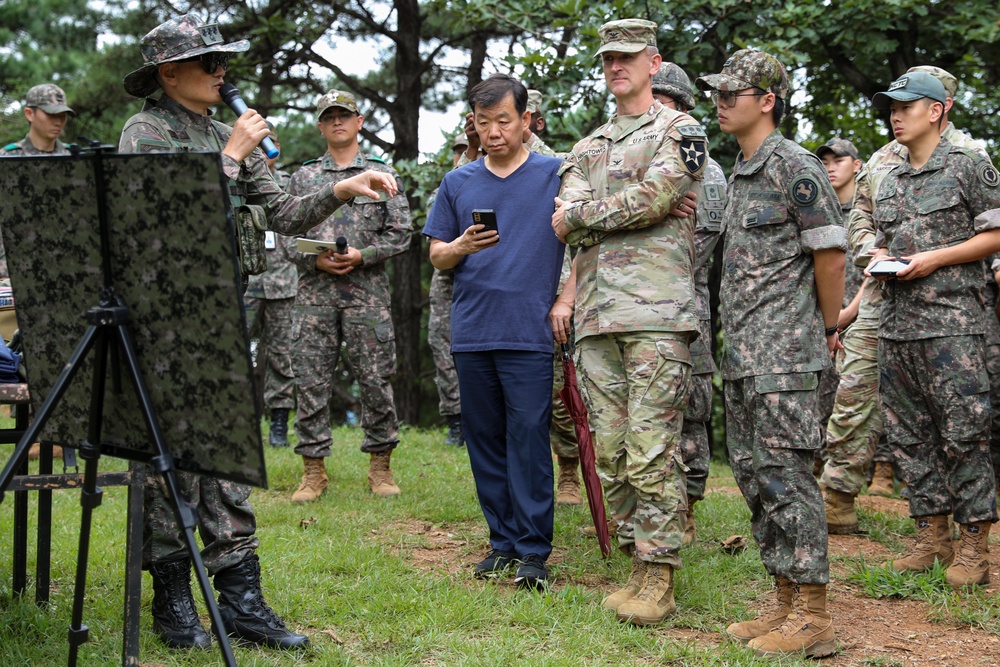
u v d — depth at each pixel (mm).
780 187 3547
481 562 4352
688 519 4812
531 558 4164
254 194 3635
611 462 4020
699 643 3572
